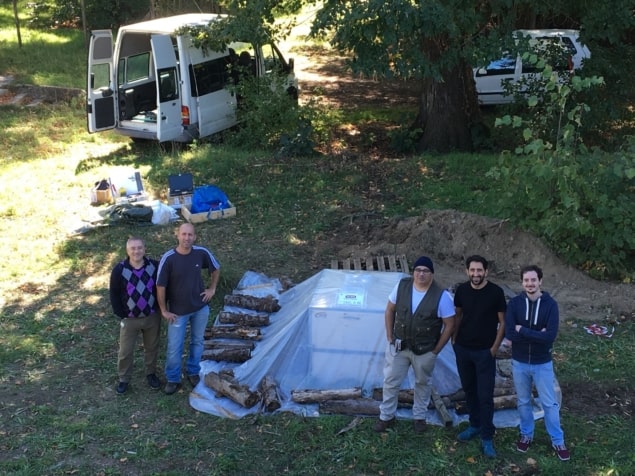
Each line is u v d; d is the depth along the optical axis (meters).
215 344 6.94
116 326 7.70
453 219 9.38
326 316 6.48
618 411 6.24
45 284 8.56
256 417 6.06
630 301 8.08
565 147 8.45
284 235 10.00
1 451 5.60
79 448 5.65
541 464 5.47
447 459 5.53
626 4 12.06
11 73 18.95
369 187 11.84
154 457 5.56
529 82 14.04
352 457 5.55
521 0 11.85
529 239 8.98
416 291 5.53
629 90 15.08
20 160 13.08
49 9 26.59
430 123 14.31
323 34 11.43
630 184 8.70
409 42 11.49
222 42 13.06
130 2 24.78
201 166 12.41
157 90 12.80
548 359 5.39
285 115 13.75
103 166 12.67
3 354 7.01
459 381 6.41
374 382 6.45
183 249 6.22
